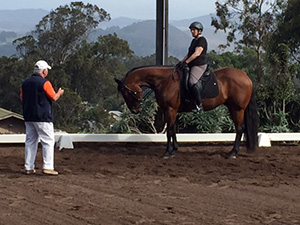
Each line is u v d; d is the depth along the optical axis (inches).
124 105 571.5
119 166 404.5
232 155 449.7
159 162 423.8
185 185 336.8
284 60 619.8
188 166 409.1
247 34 1427.2
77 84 1823.3
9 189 319.6
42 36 1891.0
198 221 255.4
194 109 441.7
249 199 301.6
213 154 465.7
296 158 453.4
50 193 309.0
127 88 438.6
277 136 523.5
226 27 1456.7
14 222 250.7
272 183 347.3
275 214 269.6
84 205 283.0
